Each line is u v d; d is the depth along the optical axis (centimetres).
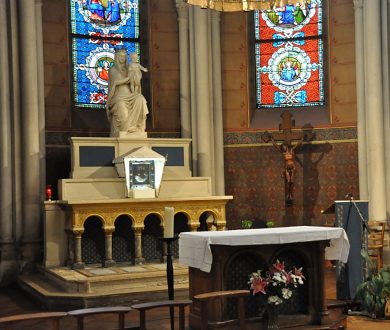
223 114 1450
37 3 1291
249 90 1457
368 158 1319
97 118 1391
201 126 1388
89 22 1407
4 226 1224
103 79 1417
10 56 1245
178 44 1446
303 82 1455
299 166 1425
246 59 1462
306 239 734
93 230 1181
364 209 884
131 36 1446
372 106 1312
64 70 1362
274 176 1432
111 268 1103
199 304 740
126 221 1205
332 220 1389
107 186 1180
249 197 1440
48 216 1156
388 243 1277
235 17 1459
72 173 1191
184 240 746
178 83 1448
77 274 1041
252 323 729
